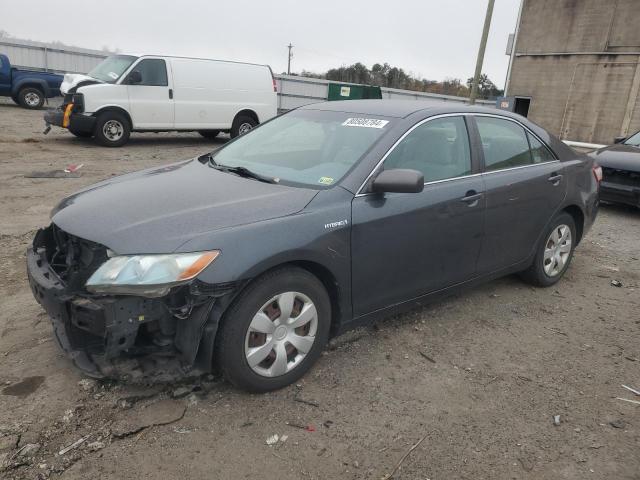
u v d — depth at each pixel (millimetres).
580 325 4180
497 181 4062
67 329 2721
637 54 18156
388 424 2846
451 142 3871
